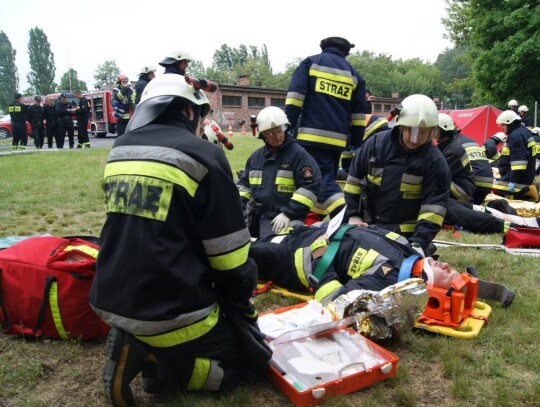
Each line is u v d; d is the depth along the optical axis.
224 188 2.09
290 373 2.42
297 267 3.47
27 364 2.58
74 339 2.83
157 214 2.01
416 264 3.08
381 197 3.98
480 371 2.59
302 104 5.05
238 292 2.25
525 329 3.03
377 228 3.38
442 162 3.70
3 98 91.75
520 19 19.47
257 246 3.71
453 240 5.35
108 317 2.09
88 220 5.91
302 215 4.26
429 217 3.67
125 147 2.17
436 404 2.34
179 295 2.05
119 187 2.09
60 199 7.05
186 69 7.41
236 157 13.36
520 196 8.49
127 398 2.23
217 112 37.03
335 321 2.66
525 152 8.15
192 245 2.12
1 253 2.95
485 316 3.14
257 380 2.48
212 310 2.22
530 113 22.70
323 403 2.28
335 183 5.21
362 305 2.70
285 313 3.04
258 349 2.29
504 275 4.07
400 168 3.81
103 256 2.13
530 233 4.91
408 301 2.71
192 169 2.05
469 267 3.67
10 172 9.62
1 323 2.98
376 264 3.05
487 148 10.23
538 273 4.11
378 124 6.44
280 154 4.40
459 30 27.75
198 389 2.35
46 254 2.84
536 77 20.16
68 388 2.43
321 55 5.07
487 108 16.02
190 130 2.28
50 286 2.73
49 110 16.56
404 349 2.84
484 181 6.48
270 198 4.41
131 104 11.87
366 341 2.64
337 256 3.24
